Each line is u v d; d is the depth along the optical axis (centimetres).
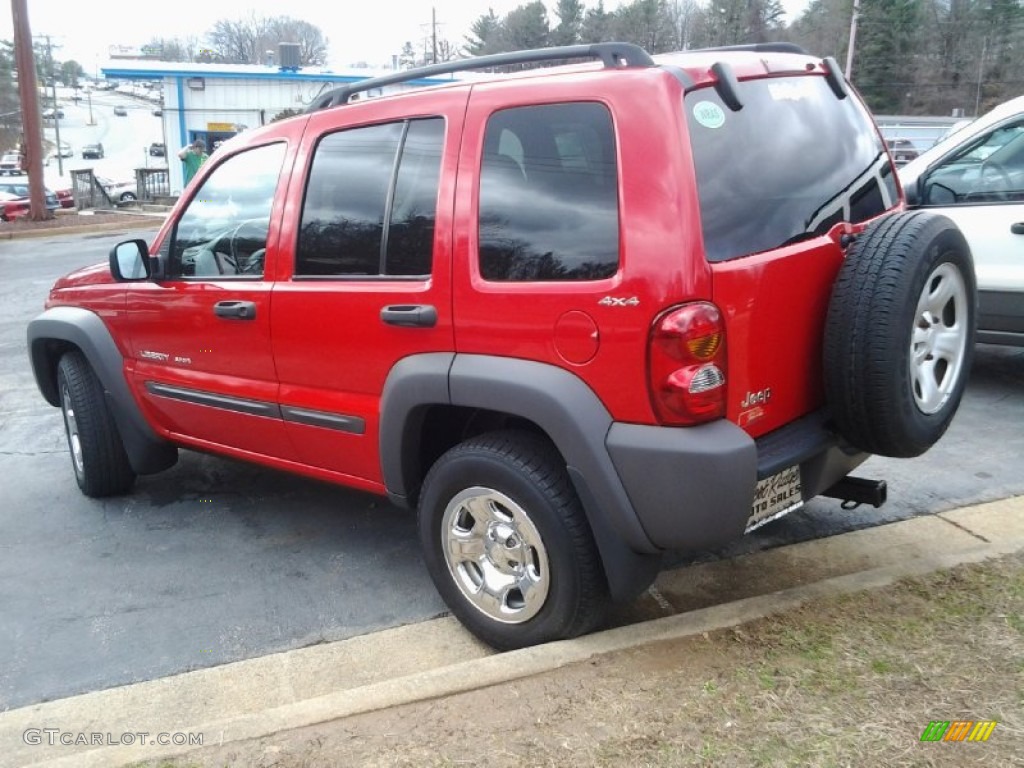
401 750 259
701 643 301
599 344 278
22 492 523
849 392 295
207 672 330
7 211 2466
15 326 1035
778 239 295
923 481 463
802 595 327
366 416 353
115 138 9400
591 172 284
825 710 264
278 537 448
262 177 390
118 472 493
